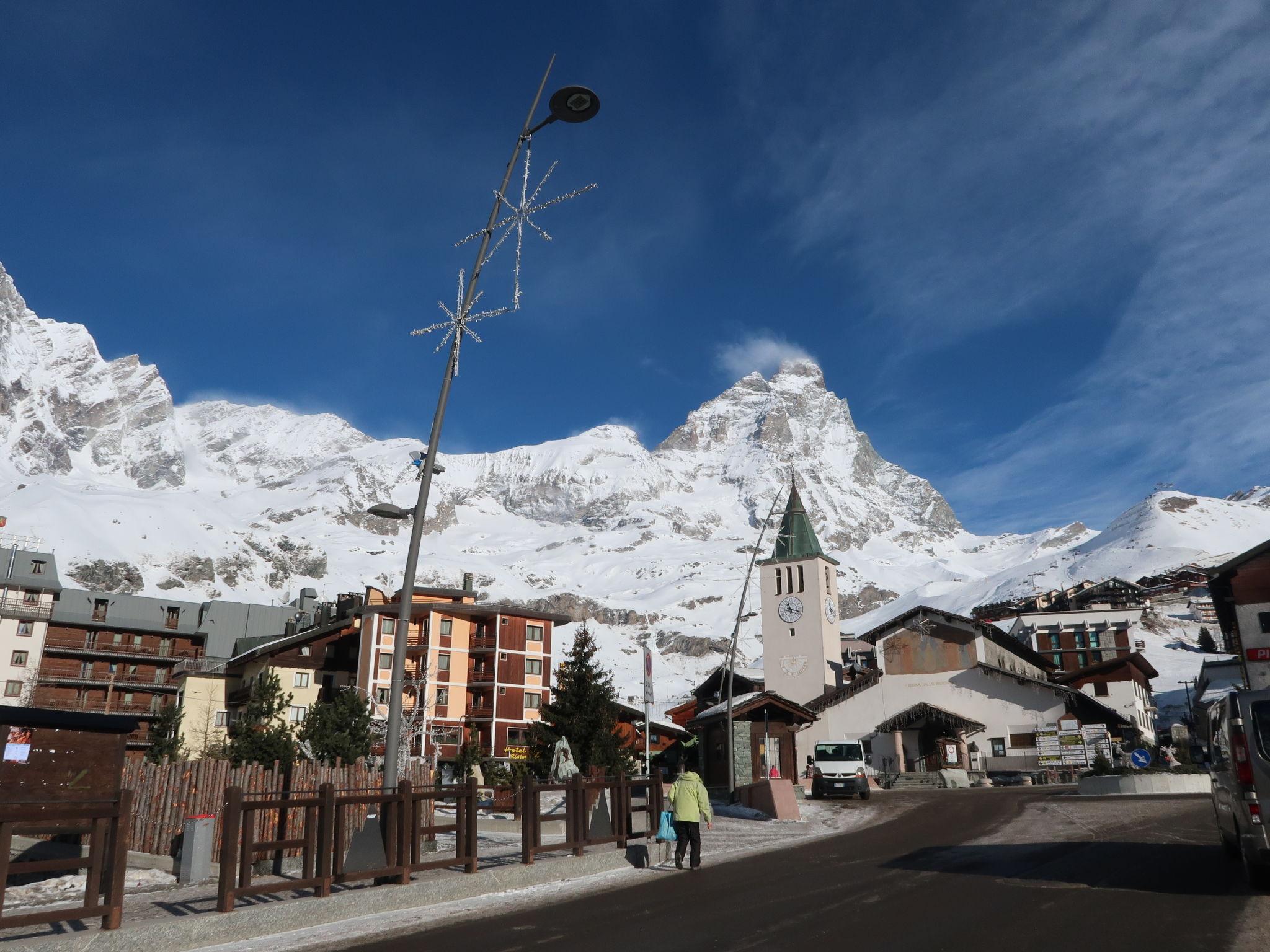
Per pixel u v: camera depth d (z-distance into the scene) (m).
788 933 10.16
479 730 71.31
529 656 75.06
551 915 11.95
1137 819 23.44
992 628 69.44
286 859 17.92
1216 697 72.00
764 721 50.72
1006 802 33.25
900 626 71.12
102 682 95.94
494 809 33.81
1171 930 9.59
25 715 16.12
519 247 16.70
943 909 11.33
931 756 66.75
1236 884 12.34
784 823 27.89
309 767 20.02
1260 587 42.53
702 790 16.77
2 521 104.69
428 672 68.62
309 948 10.27
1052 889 12.59
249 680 69.25
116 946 9.73
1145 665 82.00
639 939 10.14
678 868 16.59
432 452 16.53
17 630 93.00
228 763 19.56
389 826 13.31
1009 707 65.94
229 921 10.73
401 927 11.38
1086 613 109.19
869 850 19.16
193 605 104.38
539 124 16.69
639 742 70.38
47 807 9.48
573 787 16.75
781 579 87.19
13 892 14.72
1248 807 11.59
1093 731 59.50
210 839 16.81
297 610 107.31
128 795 10.24
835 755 42.31
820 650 82.94
